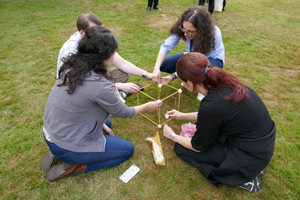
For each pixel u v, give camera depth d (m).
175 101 3.01
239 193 1.84
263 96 3.11
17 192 1.83
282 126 2.55
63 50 2.00
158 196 1.82
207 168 1.86
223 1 7.01
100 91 1.48
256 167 1.64
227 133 1.68
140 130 2.53
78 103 1.50
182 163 2.11
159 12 7.04
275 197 1.81
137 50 4.39
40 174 1.97
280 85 3.36
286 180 1.93
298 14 6.90
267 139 1.57
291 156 2.17
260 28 5.74
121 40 4.90
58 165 1.95
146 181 1.95
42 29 5.53
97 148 1.78
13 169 2.03
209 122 1.59
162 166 2.08
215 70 1.58
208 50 2.52
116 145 1.95
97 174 2.00
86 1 8.37
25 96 3.03
